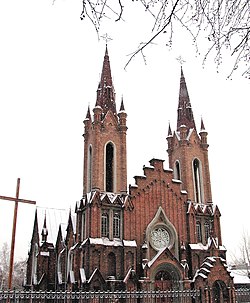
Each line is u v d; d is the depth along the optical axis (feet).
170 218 180.45
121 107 193.36
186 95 223.51
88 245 157.48
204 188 197.16
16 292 107.76
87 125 193.57
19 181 94.07
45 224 239.71
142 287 155.22
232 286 161.58
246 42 21.29
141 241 169.58
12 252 89.40
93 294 144.66
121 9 19.44
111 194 173.78
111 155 186.70
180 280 163.22
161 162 187.73
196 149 204.85
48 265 222.89
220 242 185.06
